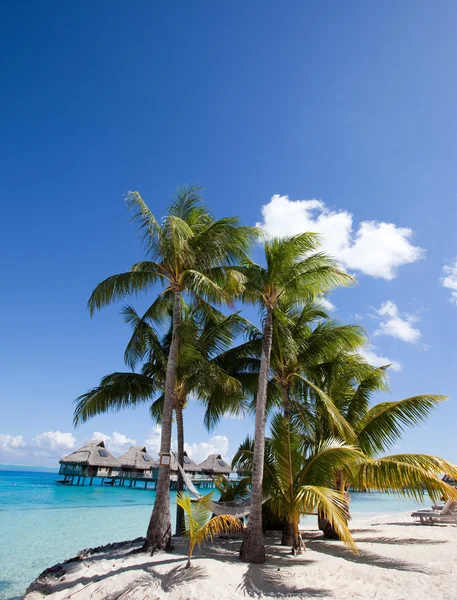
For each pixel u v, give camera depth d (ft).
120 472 157.89
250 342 44.29
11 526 58.23
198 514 26.81
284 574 23.79
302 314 46.44
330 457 28.91
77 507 87.76
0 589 28.32
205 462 165.17
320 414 41.55
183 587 21.17
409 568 25.50
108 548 35.50
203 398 46.85
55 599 22.35
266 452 32.22
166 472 32.73
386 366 42.86
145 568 25.11
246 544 27.14
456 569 25.14
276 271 32.35
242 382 44.27
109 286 36.91
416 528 48.49
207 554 29.63
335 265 33.42
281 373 41.83
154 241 37.14
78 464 155.33
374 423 35.01
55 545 45.32
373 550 31.55
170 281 37.19
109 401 41.14
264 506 42.70
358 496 182.60
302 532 44.86
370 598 20.06
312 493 25.55
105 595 21.94
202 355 41.93
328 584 22.13
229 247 37.47
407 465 28.14
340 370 43.27
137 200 36.52
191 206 40.55
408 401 33.91
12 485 167.02
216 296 35.65
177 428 43.60
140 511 85.15
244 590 21.30
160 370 43.60
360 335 41.73
